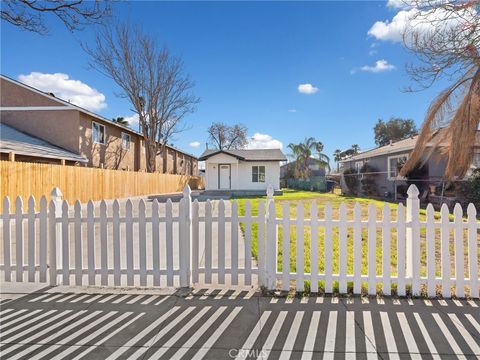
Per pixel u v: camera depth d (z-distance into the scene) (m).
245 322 2.78
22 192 10.05
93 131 18.92
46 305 3.17
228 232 7.02
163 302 3.22
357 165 24.56
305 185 31.61
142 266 3.60
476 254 3.26
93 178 14.01
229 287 3.59
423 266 4.57
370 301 3.21
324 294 3.39
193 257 3.65
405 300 3.23
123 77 22.39
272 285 3.49
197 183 33.19
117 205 3.61
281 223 3.54
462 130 8.44
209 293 3.43
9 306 3.15
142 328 2.70
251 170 24.45
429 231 3.33
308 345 2.41
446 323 2.73
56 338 2.55
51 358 2.28
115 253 3.62
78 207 3.63
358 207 3.38
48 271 3.84
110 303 3.20
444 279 3.28
